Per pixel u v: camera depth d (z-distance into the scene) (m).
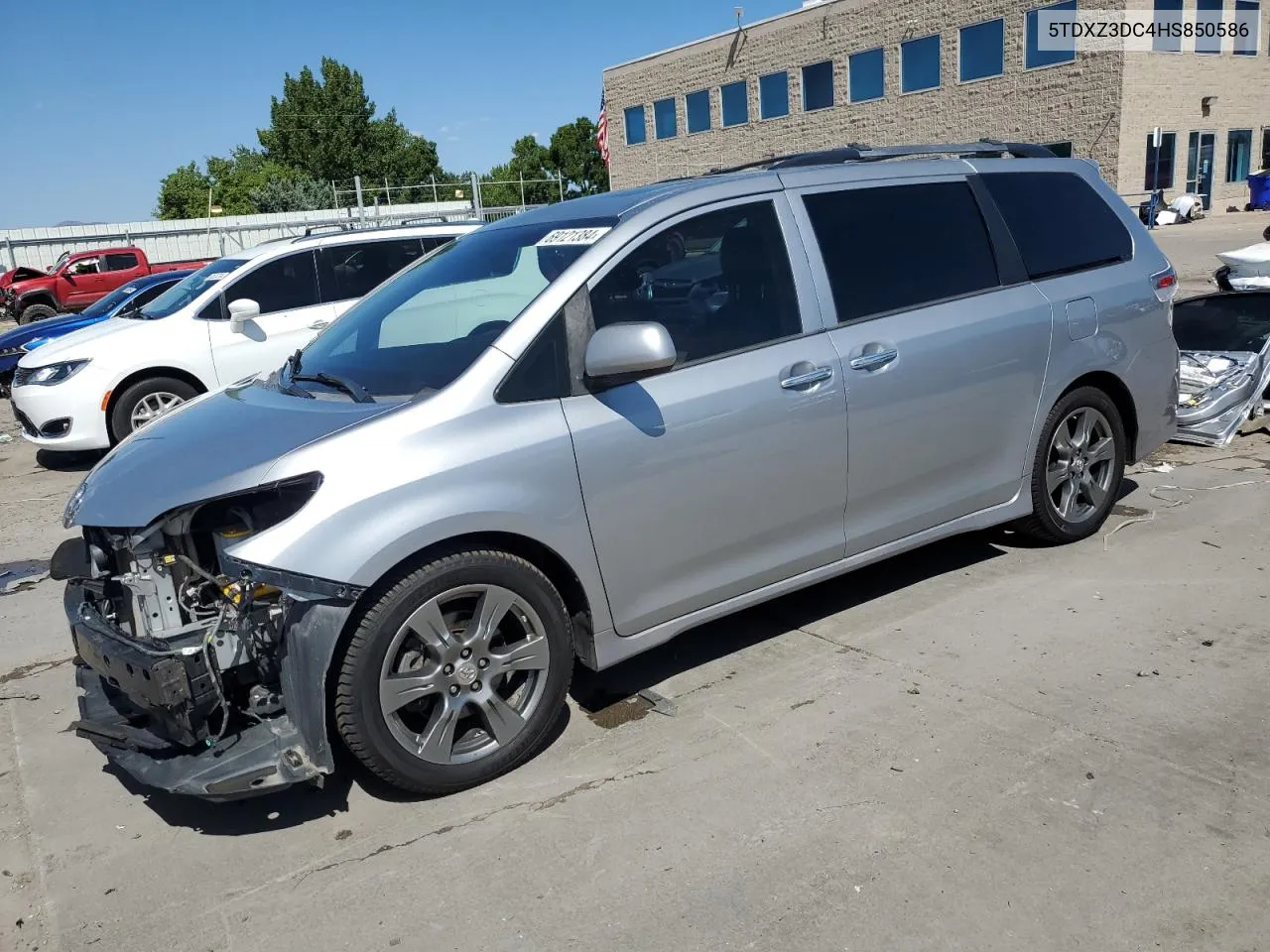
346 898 2.87
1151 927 2.55
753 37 35.78
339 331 4.29
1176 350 5.39
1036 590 4.65
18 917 2.90
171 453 3.36
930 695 3.76
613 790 3.30
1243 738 3.35
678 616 3.79
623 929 2.67
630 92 41.31
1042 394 4.70
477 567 3.24
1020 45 28.67
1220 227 25.92
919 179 4.48
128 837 3.26
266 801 3.40
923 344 4.23
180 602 3.15
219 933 2.77
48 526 7.21
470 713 3.39
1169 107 27.94
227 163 76.25
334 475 3.06
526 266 3.76
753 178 4.04
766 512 3.88
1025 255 4.72
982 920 2.61
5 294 26.84
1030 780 3.18
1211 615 4.27
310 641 2.99
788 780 3.28
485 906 2.80
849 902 2.71
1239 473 6.24
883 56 32.19
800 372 3.87
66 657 4.79
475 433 3.25
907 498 4.33
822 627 4.45
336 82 78.62
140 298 12.88
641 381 3.58
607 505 3.47
